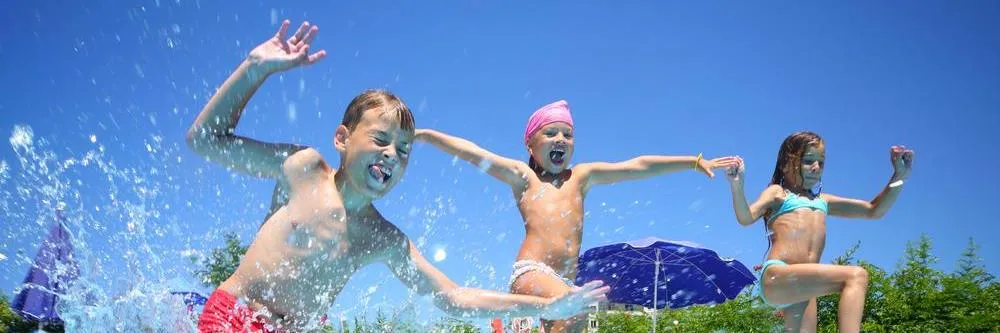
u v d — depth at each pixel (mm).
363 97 3365
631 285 9547
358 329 3426
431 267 3535
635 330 13023
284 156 3332
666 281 9516
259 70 3139
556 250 5352
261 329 3115
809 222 5867
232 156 3236
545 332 5145
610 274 9453
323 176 3354
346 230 3309
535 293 5129
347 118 3359
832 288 5430
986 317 13609
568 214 5520
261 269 3162
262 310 3152
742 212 5848
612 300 9547
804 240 5812
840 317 5277
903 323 14461
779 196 6051
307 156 3348
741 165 5824
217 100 3164
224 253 3617
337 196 3330
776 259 5812
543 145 5703
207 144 3189
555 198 5562
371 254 3412
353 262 3352
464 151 5742
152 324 3361
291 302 3219
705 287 9594
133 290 3420
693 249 9055
